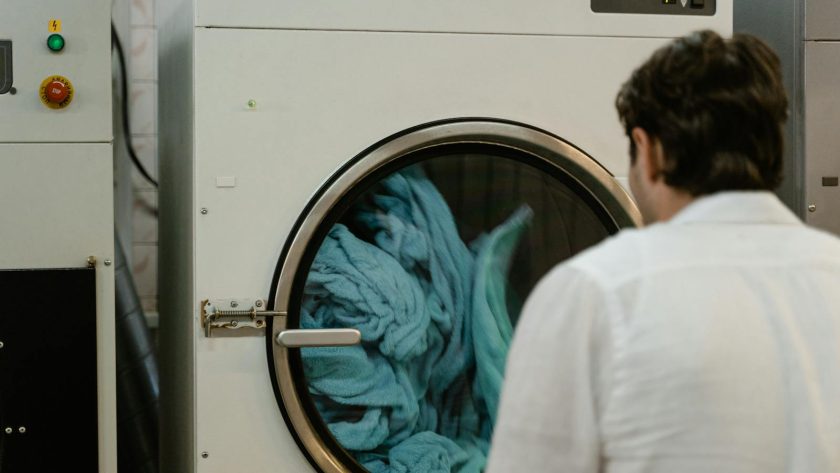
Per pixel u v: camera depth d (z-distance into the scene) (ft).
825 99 6.88
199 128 5.72
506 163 6.22
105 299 5.82
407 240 6.06
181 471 6.71
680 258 3.11
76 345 5.76
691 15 6.27
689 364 2.93
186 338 6.44
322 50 5.83
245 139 5.76
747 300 3.05
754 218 3.21
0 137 5.69
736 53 3.22
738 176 3.19
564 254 6.34
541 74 6.10
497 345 6.18
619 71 6.20
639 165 3.43
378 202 6.03
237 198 5.76
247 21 5.75
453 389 6.13
